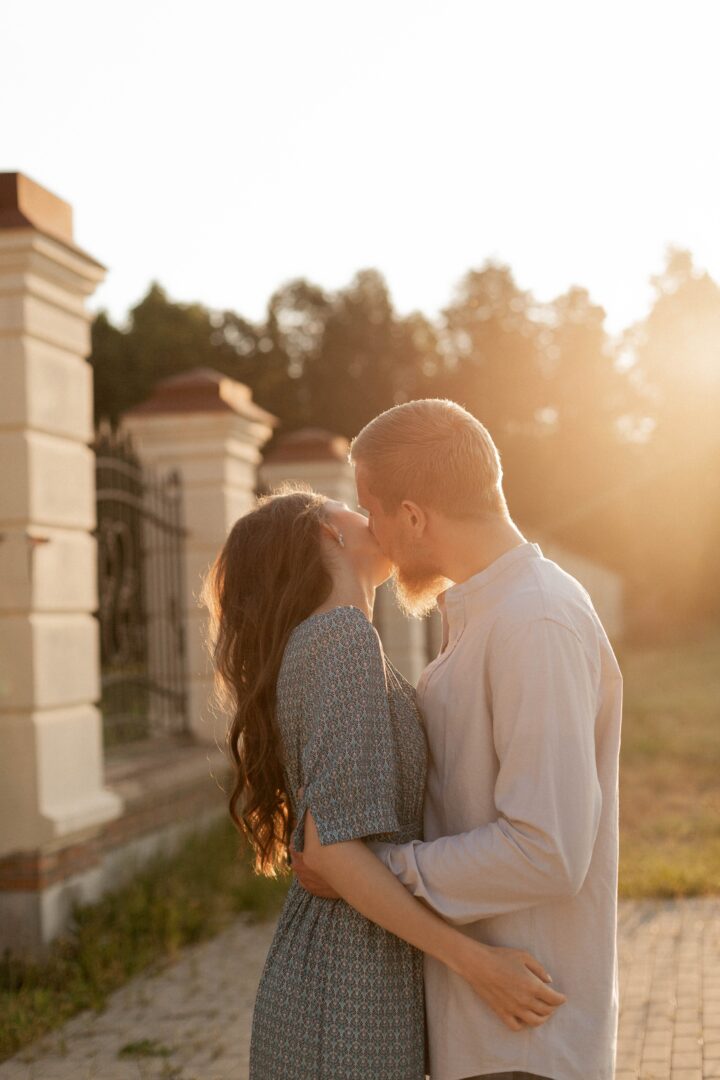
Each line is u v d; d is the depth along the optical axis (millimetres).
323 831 1778
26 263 4938
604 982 1831
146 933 5297
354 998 1834
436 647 11164
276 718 1977
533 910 1812
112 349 32781
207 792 7262
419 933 1753
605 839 1875
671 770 9938
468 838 1767
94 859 5426
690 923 5477
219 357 37000
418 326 45500
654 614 41562
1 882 4898
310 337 42938
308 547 2027
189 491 7930
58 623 5156
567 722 1745
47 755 4977
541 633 1772
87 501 5465
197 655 7828
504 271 52719
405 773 1900
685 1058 3805
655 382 54344
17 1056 4055
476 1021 1803
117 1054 4035
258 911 5750
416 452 1903
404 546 1951
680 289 54531
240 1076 3799
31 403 4996
